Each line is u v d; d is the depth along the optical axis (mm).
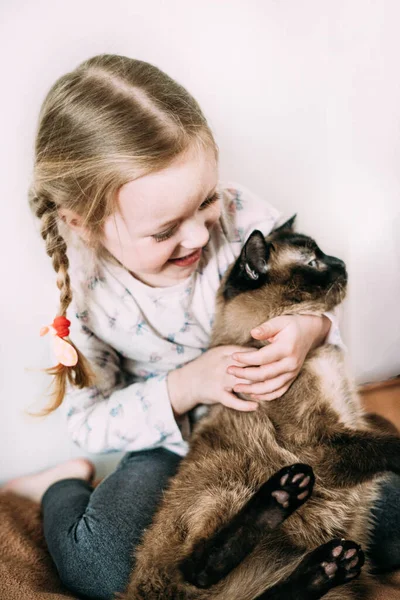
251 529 934
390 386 1379
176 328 1281
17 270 1327
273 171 1454
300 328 1167
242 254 1234
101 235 1089
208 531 982
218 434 1163
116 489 1174
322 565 882
